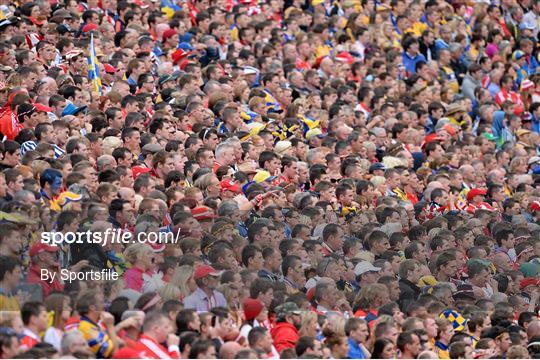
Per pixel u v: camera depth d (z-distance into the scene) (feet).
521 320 202.80
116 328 152.76
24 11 274.16
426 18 369.91
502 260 229.25
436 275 216.33
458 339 186.50
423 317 189.06
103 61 262.88
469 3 387.96
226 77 276.82
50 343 144.46
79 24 284.20
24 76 231.30
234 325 161.99
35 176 185.06
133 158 214.90
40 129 208.33
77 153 201.67
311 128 271.90
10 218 168.35
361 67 326.24
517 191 280.72
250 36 319.47
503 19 387.96
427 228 239.50
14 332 143.74
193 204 200.23
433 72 346.13
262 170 233.35
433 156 287.28
